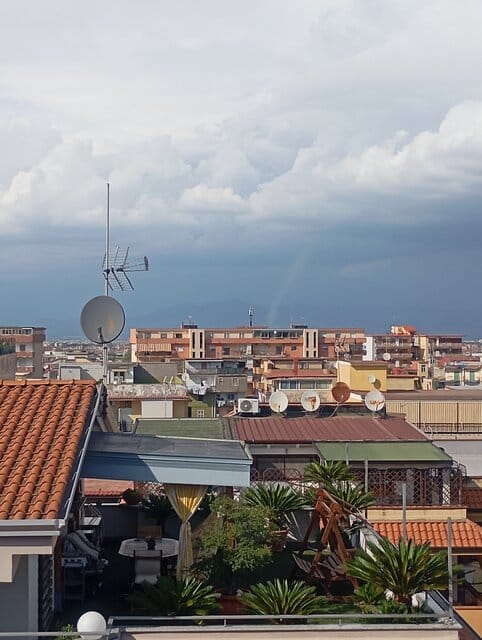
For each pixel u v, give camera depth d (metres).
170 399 57.28
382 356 136.00
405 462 26.02
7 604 11.95
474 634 13.89
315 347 132.12
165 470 14.55
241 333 131.50
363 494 19.81
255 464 28.11
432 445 27.89
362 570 13.65
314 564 15.79
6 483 11.67
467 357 147.38
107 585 16.06
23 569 11.98
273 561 17.77
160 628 11.55
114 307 23.42
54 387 15.41
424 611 13.12
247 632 11.65
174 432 30.06
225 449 15.88
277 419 33.06
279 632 11.70
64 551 15.28
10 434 13.34
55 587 14.09
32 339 104.88
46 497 11.19
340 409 41.28
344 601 14.66
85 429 13.87
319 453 26.69
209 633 11.60
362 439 28.38
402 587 13.08
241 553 14.79
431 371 131.88
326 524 16.95
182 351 127.31
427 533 25.11
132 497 21.42
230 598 14.23
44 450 12.69
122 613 14.27
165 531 20.09
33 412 14.27
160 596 12.75
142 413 57.06
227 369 90.00
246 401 40.88
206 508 19.59
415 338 153.38
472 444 35.12
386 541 14.45
